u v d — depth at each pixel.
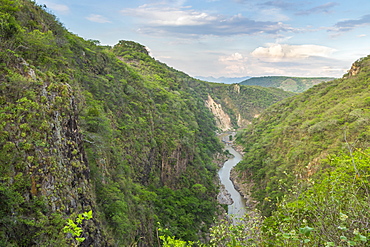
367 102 50.06
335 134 45.25
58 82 20.44
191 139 66.75
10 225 12.66
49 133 16.92
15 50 19.48
